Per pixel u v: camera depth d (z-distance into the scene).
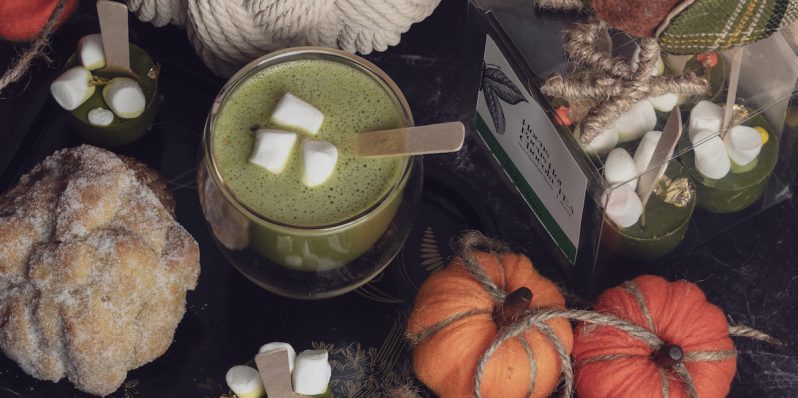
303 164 0.61
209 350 0.66
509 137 0.67
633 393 0.61
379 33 0.69
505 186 0.71
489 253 0.65
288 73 0.64
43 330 0.62
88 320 0.62
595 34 0.62
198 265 0.65
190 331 0.67
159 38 0.73
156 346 0.64
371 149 0.62
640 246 0.65
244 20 0.65
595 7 0.55
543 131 0.63
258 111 0.63
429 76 0.74
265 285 0.66
